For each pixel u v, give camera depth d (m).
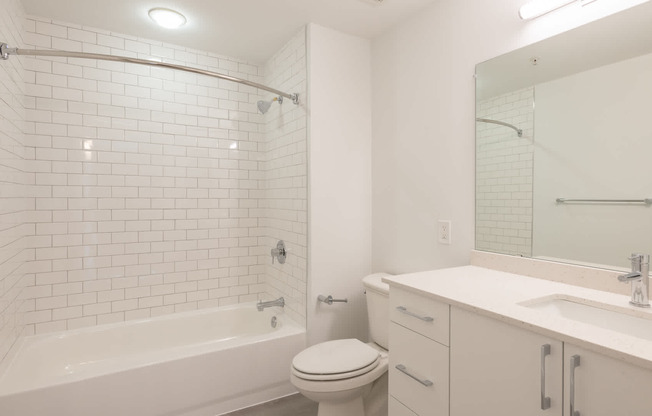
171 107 2.53
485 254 1.67
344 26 2.26
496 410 1.04
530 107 1.51
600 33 1.29
